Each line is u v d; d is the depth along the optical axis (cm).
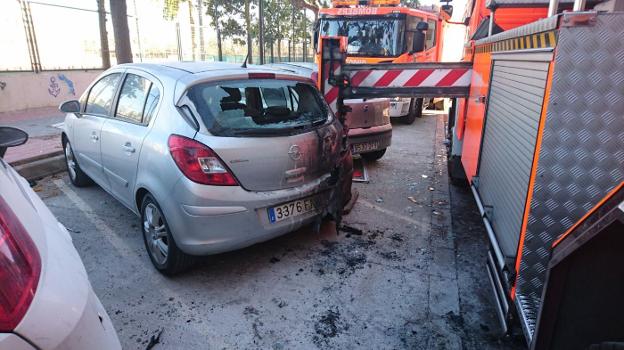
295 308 303
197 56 2147
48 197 508
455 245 405
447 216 476
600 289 168
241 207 304
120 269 350
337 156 376
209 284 331
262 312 298
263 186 317
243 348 263
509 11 394
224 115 311
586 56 191
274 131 324
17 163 574
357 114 609
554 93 198
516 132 254
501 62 308
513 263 241
